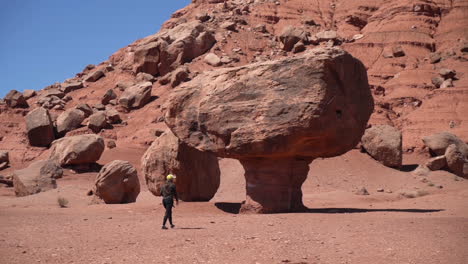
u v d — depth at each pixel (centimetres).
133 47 6862
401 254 837
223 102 1705
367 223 1273
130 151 4525
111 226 1325
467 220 1339
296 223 1299
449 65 5491
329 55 1537
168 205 1257
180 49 6041
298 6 7400
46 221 1488
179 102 1853
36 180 2992
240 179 3594
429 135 4453
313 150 1620
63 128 5106
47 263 793
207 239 1024
